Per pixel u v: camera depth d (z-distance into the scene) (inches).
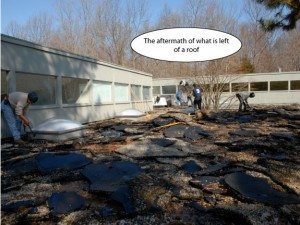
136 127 376.5
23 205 135.9
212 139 295.4
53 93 365.7
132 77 635.5
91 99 456.4
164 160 212.4
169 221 121.7
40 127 287.3
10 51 288.0
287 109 621.3
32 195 150.0
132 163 196.1
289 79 882.8
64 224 120.8
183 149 245.4
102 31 1310.3
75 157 209.8
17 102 266.1
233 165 195.6
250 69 1141.1
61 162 200.4
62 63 379.9
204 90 690.2
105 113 502.0
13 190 156.8
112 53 1326.3
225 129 357.7
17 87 303.3
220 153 233.5
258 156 222.1
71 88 408.2
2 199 144.3
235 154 229.0
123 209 130.5
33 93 265.7
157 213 128.0
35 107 327.6
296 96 882.8
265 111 564.4
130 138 289.7
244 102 583.5
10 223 120.6
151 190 146.7
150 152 232.5
